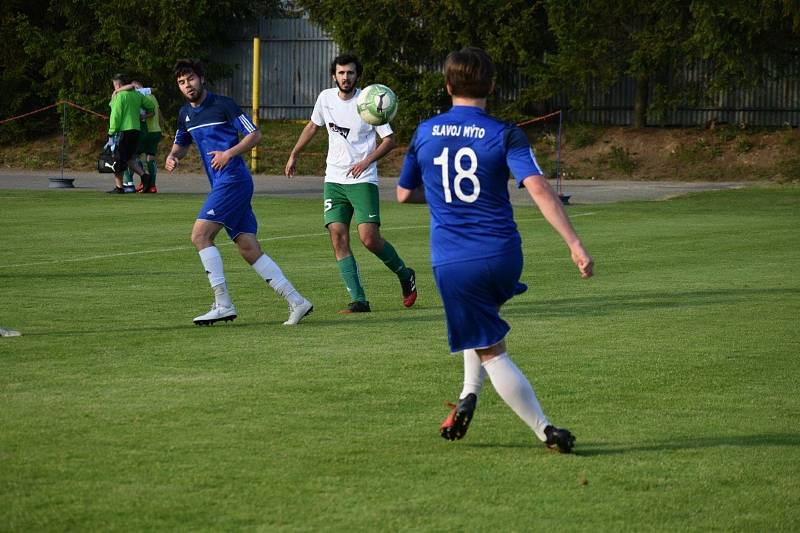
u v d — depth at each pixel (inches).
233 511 522.6
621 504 539.8
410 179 631.2
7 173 3725.4
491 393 774.5
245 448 627.5
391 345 946.1
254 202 2603.3
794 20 3351.4
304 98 4419.3
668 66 3762.3
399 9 3885.3
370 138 1159.0
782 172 3469.5
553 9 3690.9
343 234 1142.3
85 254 1600.6
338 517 516.1
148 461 600.1
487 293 607.8
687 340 972.6
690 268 1483.8
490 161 598.2
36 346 928.3
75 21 4281.5
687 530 506.3
